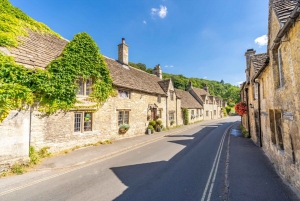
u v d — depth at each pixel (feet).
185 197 16.48
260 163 25.26
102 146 38.14
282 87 18.89
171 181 20.24
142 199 16.22
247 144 39.22
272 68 22.07
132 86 53.01
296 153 15.76
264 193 16.43
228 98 265.54
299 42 14.05
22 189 18.43
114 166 25.98
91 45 38.60
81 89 37.22
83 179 21.07
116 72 51.42
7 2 33.06
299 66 14.19
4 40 26.17
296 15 13.52
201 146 39.40
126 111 51.16
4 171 22.45
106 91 42.27
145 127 59.93
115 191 17.88
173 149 36.91
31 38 33.27
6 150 22.93
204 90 163.94
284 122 18.61
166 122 74.38
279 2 21.13
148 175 22.21
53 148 31.09
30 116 26.61
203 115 128.67
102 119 41.93
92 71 38.22
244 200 15.38
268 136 27.86
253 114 41.50
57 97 31.30
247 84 47.96
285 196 15.71
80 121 37.06
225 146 38.70
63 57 32.60
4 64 22.98
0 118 22.47
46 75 28.58
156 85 73.92
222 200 15.76
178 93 106.63
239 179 19.84
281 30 16.35
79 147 36.01
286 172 18.67
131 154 33.17
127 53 64.39
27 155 25.16
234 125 87.40
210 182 19.74
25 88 24.99
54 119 31.45
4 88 22.70
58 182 20.21
